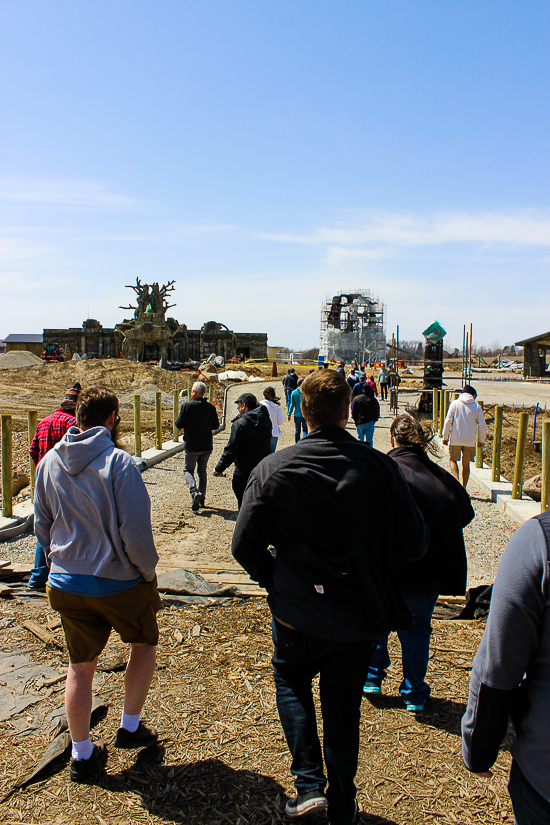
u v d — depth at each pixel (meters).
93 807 2.66
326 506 2.35
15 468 15.17
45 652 4.13
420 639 3.45
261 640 4.36
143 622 2.86
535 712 1.61
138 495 2.76
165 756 3.02
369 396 13.05
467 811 2.67
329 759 2.34
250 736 3.18
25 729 3.22
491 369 78.50
